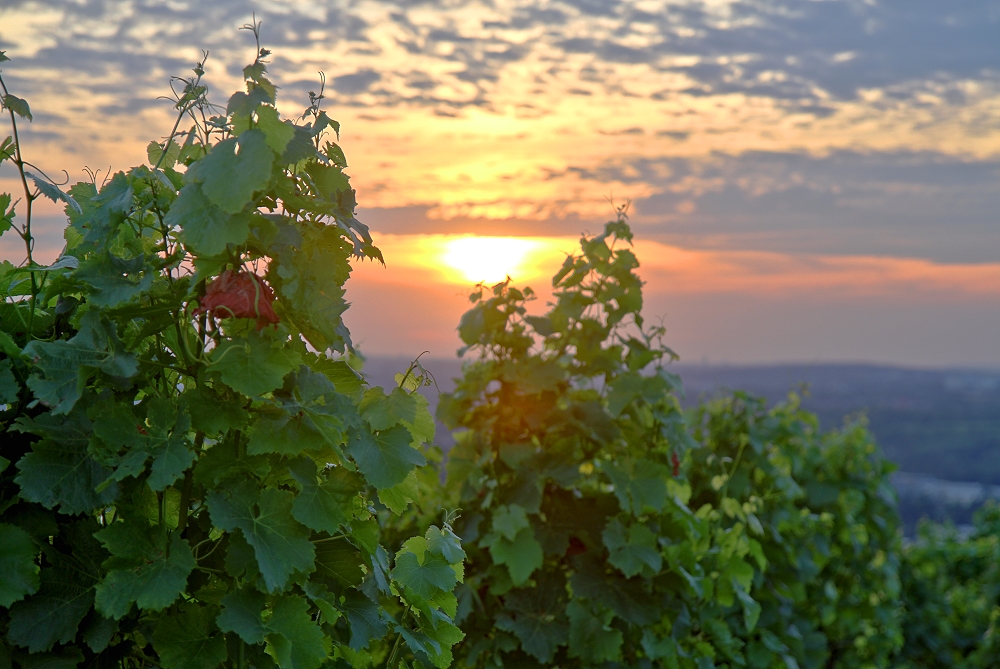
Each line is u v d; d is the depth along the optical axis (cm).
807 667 441
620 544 266
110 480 127
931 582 629
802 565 438
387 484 151
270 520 138
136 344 147
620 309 292
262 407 142
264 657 141
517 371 286
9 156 146
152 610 139
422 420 176
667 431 306
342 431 146
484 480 294
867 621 527
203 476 137
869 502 527
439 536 167
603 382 303
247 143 134
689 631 299
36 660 132
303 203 150
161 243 160
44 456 132
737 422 419
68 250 161
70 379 131
